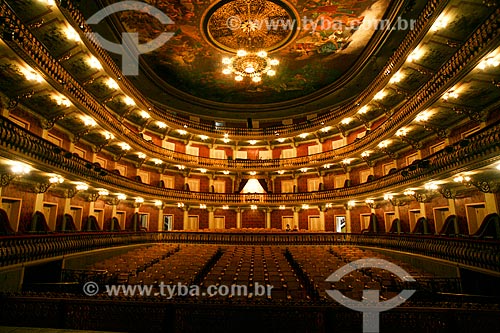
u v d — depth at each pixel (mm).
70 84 15727
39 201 16781
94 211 22844
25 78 13523
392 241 19750
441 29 14133
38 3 12742
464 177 14414
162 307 5914
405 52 16484
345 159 27969
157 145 28969
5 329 5598
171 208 30219
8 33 10539
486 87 13664
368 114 26078
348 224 28453
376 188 23141
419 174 17375
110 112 22828
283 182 33812
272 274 12867
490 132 11523
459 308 5473
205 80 29047
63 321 5930
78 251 15922
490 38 10914
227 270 13969
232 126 35188
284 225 32125
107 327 5883
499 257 10516
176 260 17469
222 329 5746
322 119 30750
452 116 17016
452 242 13656
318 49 24078
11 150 11664
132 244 22844
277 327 5703
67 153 15820
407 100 19516
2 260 10602
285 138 33000
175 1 18906
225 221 32469
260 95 32531
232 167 32562
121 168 26453
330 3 19078
